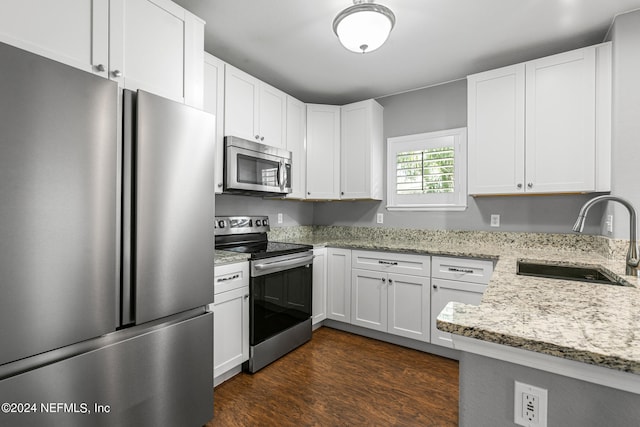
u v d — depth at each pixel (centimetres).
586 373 64
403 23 204
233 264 203
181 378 151
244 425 166
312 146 320
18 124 99
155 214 138
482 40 224
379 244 284
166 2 155
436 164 301
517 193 232
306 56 250
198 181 157
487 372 76
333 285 300
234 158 228
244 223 281
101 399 121
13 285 98
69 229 111
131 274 132
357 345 267
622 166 192
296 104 305
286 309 246
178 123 148
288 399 189
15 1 107
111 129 122
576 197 241
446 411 178
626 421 62
